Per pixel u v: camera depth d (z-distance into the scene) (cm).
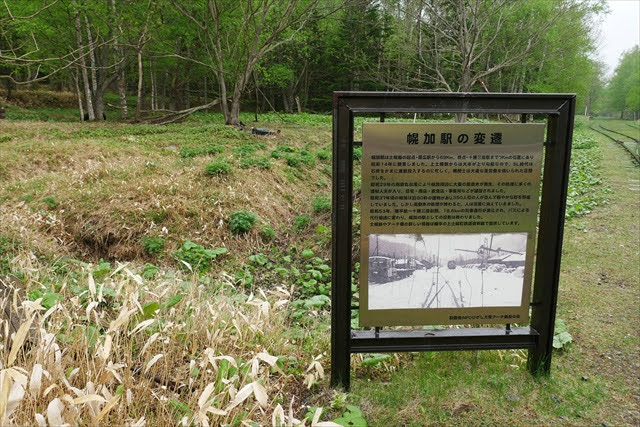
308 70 3700
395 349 291
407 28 1962
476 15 1539
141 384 251
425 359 337
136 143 1205
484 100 272
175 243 664
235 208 765
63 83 3481
